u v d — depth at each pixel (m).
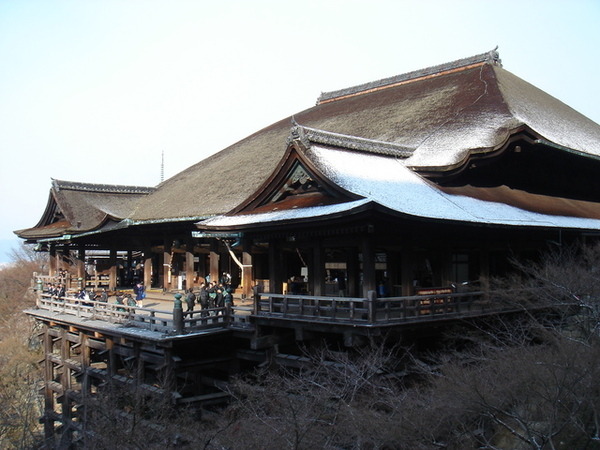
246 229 22.42
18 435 32.69
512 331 21.78
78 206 42.28
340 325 18.94
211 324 22.77
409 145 30.03
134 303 27.91
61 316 30.06
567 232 24.98
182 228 35.12
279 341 22.05
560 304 20.27
